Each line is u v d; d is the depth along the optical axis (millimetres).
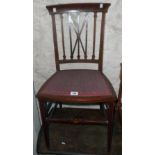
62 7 1057
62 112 1466
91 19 1143
